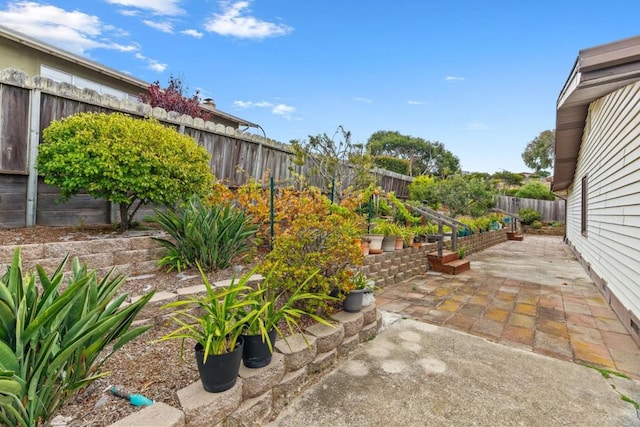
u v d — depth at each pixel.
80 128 3.37
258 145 6.13
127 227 3.93
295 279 2.90
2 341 1.38
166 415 1.65
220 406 1.85
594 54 2.96
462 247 7.92
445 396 2.36
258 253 4.36
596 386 2.53
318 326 2.88
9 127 3.45
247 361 2.16
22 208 3.59
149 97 8.07
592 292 5.34
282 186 6.52
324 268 3.09
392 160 18.91
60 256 2.97
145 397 1.85
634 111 4.03
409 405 2.25
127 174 3.41
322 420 2.10
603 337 3.48
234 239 3.69
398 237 5.91
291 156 6.82
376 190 6.58
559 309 4.42
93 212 4.18
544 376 2.66
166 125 4.71
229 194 4.64
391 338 3.35
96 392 1.89
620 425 2.10
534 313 4.23
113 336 1.76
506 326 3.75
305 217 3.48
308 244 3.09
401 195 10.53
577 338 3.44
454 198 10.16
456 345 3.21
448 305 4.50
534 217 16.91
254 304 2.25
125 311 1.70
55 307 1.46
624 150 4.40
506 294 5.12
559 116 6.84
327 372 2.67
